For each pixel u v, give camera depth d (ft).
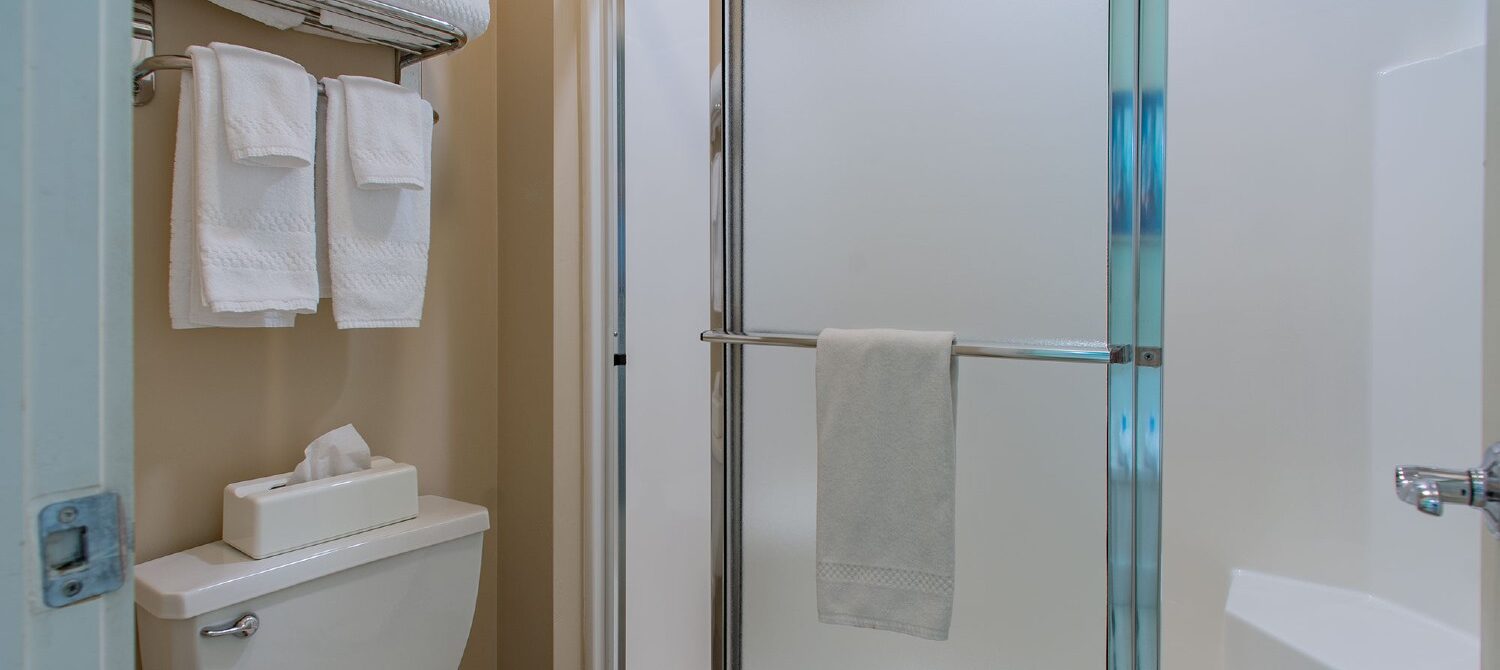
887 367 3.50
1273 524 4.94
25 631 0.92
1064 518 3.22
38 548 0.93
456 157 4.72
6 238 0.89
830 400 3.64
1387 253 4.49
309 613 3.47
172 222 3.35
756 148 4.11
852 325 3.76
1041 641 3.29
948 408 3.37
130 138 1.01
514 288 4.81
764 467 4.10
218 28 3.79
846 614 3.59
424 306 4.58
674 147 4.99
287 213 3.52
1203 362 5.18
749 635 4.21
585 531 4.74
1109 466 3.07
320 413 4.18
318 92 3.71
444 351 4.69
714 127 4.26
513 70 4.80
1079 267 3.12
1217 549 5.14
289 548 3.50
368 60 4.31
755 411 4.13
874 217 3.69
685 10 4.99
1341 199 4.68
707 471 5.11
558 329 4.60
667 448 5.01
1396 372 4.45
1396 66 4.45
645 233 4.90
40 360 0.93
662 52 4.92
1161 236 2.95
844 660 3.88
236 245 3.36
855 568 3.58
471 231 4.81
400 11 3.73
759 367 4.11
